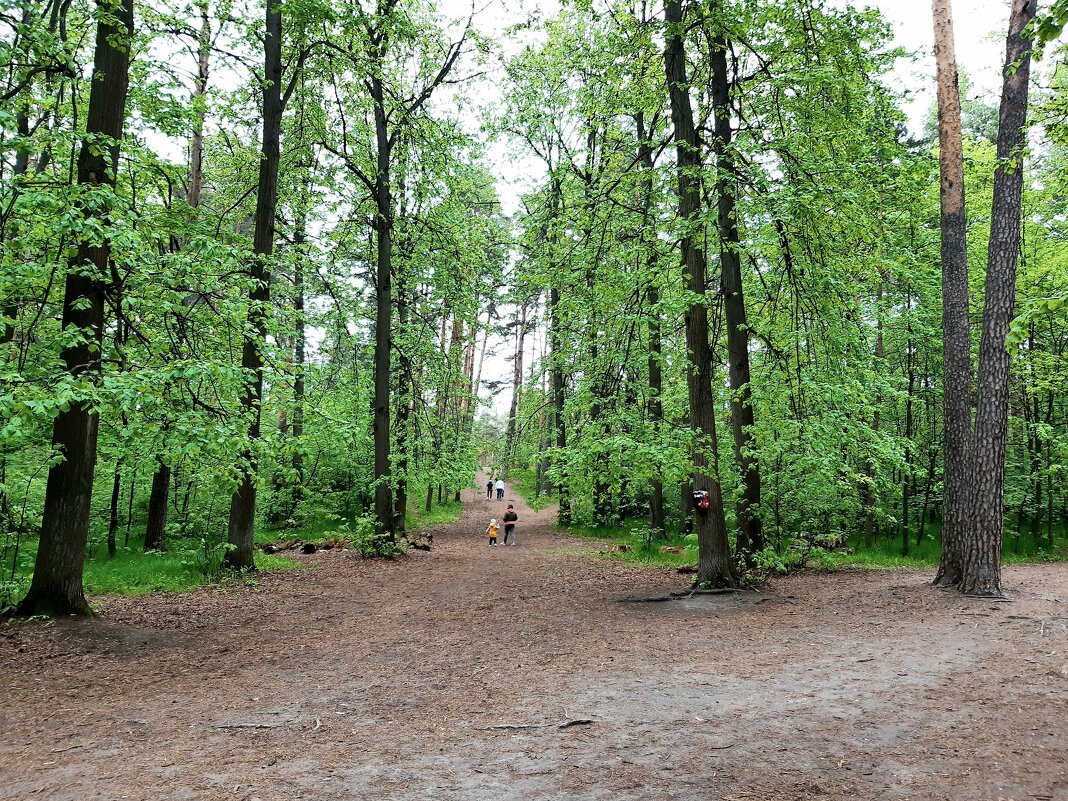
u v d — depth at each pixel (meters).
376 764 4.05
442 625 8.73
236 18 11.27
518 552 18.16
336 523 20.86
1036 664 5.62
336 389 17.08
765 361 12.06
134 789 3.70
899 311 16.72
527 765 3.97
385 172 16.23
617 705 5.11
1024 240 15.98
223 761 4.13
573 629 8.33
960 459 9.98
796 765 3.81
